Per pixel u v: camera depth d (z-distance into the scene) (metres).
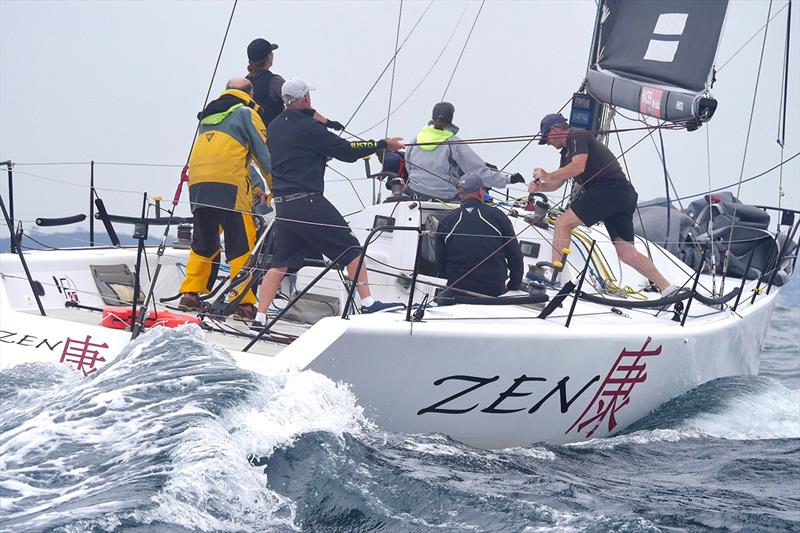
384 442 18.03
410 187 26.56
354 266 21.23
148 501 14.21
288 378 17.25
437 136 26.14
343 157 21.52
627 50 25.05
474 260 21.89
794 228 27.73
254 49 26.62
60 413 16.30
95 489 14.54
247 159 23.55
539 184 24.45
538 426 20.34
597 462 20.11
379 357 18.00
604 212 24.20
